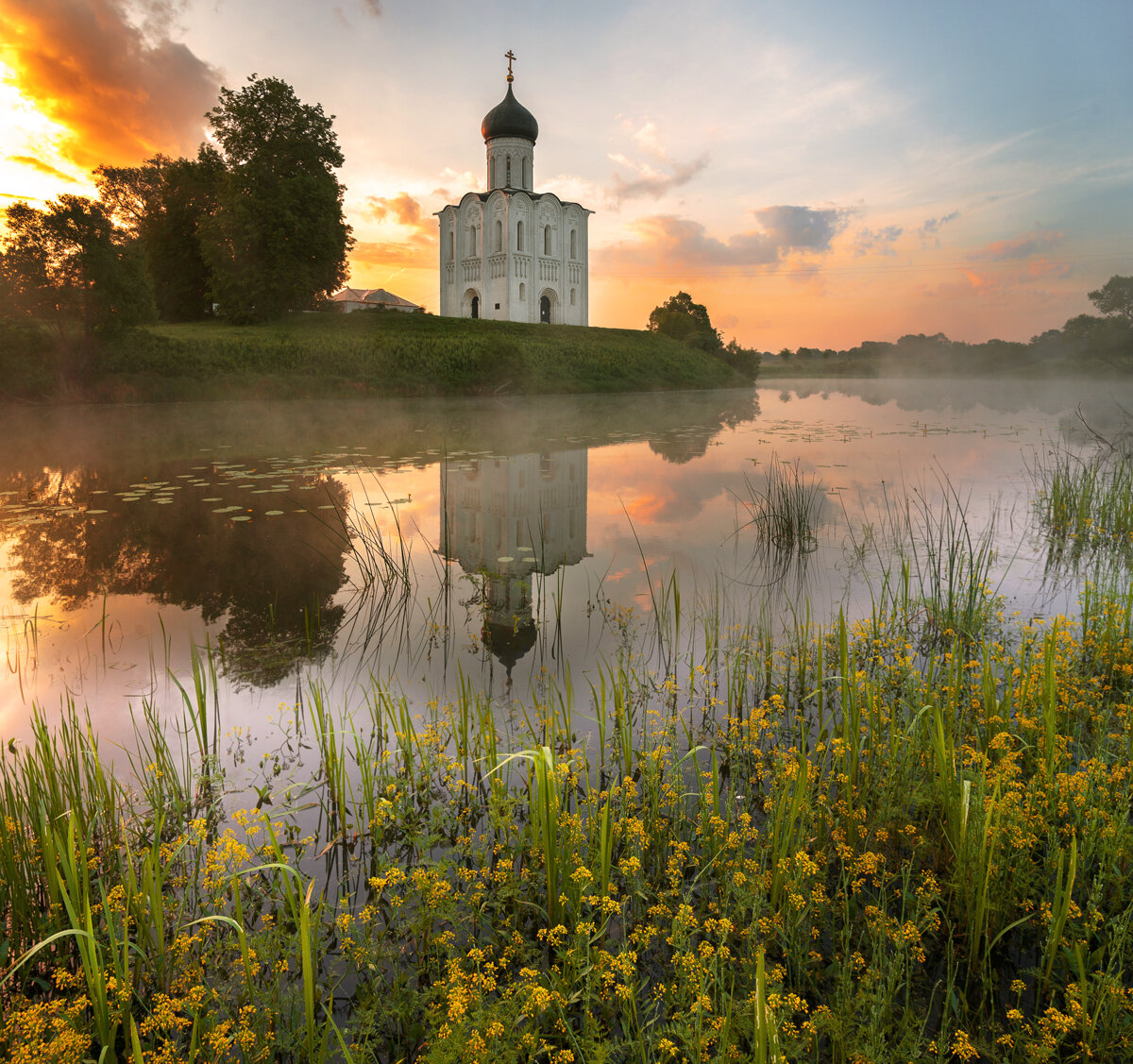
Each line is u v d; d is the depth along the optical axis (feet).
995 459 44.73
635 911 8.68
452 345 120.16
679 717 12.55
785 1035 6.72
